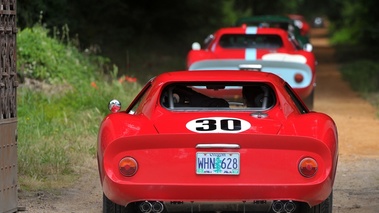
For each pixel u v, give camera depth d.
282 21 67.94
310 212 20.11
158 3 91.38
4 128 21.41
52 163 28.80
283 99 20.50
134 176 18.56
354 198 24.86
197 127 19.16
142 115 20.17
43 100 40.06
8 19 21.55
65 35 58.97
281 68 43.19
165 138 18.39
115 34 74.00
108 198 19.30
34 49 44.53
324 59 110.75
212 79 21.17
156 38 90.00
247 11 154.50
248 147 18.50
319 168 18.56
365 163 31.28
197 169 18.47
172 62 78.62
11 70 21.80
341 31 173.25
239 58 44.00
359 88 64.38
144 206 19.06
